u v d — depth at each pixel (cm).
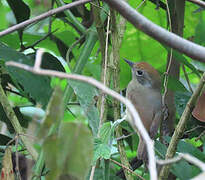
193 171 578
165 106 790
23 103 944
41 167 555
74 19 718
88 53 679
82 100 565
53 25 1020
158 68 968
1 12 1027
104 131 554
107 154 510
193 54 406
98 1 726
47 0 927
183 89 733
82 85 573
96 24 685
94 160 506
